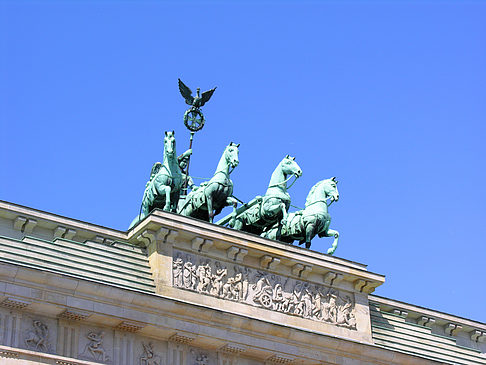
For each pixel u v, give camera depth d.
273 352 99.50
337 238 110.38
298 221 109.31
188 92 116.19
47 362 88.50
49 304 89.75
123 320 92.56
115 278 95.06
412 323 114.19
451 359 112.25
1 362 86.69
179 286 97.62
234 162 106.69
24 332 89.25
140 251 98.75
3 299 88.31
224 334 97.25
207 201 105.88
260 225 109.88
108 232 99.56
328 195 111.12
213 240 100.12
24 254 91.31
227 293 100.12
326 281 106.50
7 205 96.19
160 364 94.62
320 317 104.88
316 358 102.00
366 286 108.19
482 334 120.00
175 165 105.06
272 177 111.19
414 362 108.12
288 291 103.88
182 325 95.31
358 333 106.56
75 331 91.50
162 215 98.31
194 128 115.69
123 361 92.94
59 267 92.38
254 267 102.75
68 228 98.19
